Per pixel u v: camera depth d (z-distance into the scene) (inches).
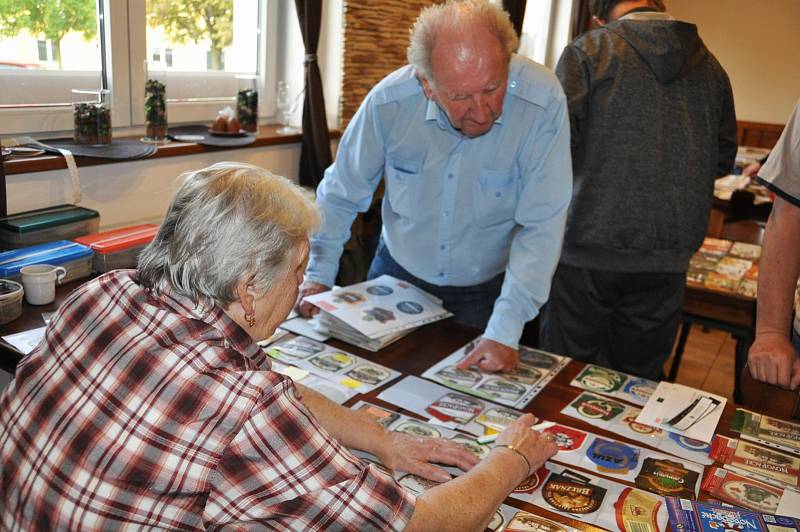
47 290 61.2
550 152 65.2
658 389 58.6
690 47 83.1
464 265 75.7
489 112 55.7
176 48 93.7
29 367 35.3
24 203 72.2
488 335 63.2
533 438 46.4
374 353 62.4
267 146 99.4
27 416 33.5
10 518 32.9
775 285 60.5
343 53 107.5
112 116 86.0
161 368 31.9
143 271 35.1
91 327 34.3
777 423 54.4
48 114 79.8
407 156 70.4
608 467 47.0
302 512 31.6
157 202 85.4
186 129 95.0
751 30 228.2
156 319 33.4
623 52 82.9
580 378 60.1
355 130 71.4
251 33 104.6
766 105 232.7
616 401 56.2
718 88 87.4
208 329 33.7
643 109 82.7
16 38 75.6
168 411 31.1
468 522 37.7
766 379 57.8
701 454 49.3
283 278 35.4
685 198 85.4
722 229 131.0
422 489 43.8
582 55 84.5
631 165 83.6
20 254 64.0
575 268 90.0
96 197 78.7
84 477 30.8
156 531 30.5
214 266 33.2
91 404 32.1
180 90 95.3
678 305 91.5
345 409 49.2
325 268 74.4
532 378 59.6
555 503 43.0
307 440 32.4
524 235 66.6
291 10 106.0
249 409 31.4
